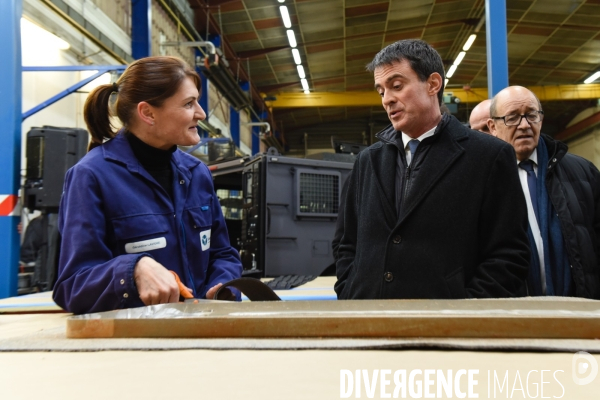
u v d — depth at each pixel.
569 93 13.77
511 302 0.60
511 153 1.22
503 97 1.70
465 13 10.41
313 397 0.32
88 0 5.32
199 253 1.16
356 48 11.23
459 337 0.48
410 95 1.26
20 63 3.02
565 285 1.54
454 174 1.21
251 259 2.73
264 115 13.40
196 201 1.19
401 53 1.27
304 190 2.76
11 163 2.96
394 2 9.47
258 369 0.39
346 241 1.46
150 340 0.50
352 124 16.80
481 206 1.19
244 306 0.58
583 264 1.53
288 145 17.20
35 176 3.37
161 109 1.08
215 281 1.15
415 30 10.91
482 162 1.20
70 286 0.94
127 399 0.32
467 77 13.98
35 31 4.69
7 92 2.96
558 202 1.59
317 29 10.11
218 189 3.83
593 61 12.31
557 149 1.64
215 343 0.48
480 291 1.10
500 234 1.17
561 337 0.48
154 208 1.09
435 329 0.49
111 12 5.86
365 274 1.25
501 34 3.60
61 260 1.00
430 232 1.19
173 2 7.25
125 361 0.43
